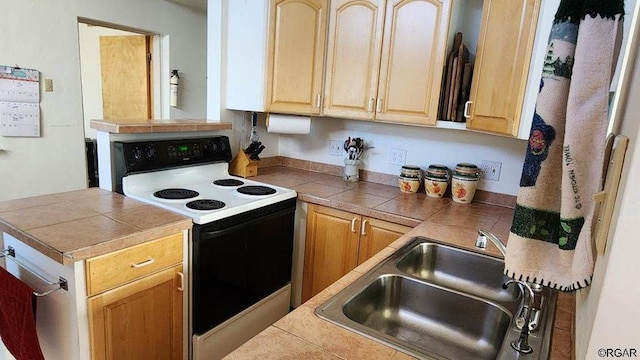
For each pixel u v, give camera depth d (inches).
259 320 83.7
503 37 67.7
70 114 125.3
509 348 34.1
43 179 121.7
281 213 83.7
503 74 67.4
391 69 84.3
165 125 79.4
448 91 80.9
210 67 96.9
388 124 100.7
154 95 159.2
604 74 26.0
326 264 88.0
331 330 35.4
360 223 81.6
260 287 82.4
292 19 88.0
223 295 72.2
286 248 88.2
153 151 77.6
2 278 54.4
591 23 25.8
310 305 39.6
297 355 31.7
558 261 31.2
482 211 82.9
